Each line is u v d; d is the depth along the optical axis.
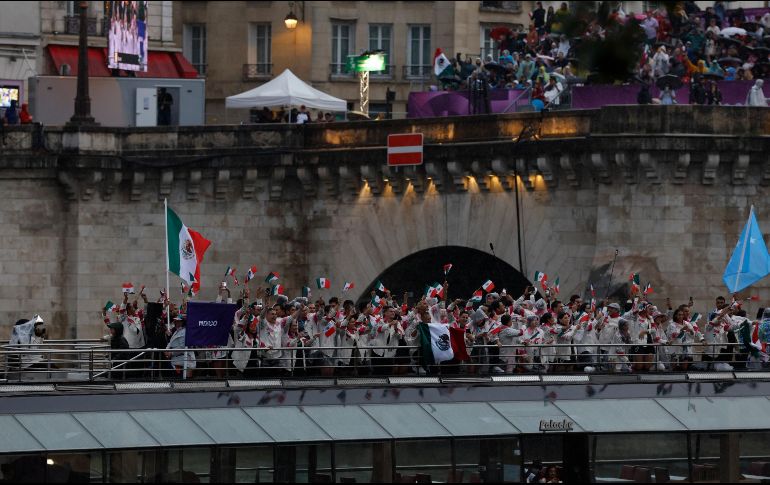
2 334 117.38
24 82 128.25
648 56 109.12
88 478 83.31
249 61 139.12
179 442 84.06
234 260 118.19
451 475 86.25
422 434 86.00
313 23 137.88
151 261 118.00
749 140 104.94
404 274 117.25
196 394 86.00
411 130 113.81
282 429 85.19
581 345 87.00
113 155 117.31
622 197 106.44
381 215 115.88
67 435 83.44
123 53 126.62
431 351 87.75
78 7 130.50
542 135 108.81
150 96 122.62
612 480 87.25
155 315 91.50
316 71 138.12
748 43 115.25
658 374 89.81
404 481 85.75
